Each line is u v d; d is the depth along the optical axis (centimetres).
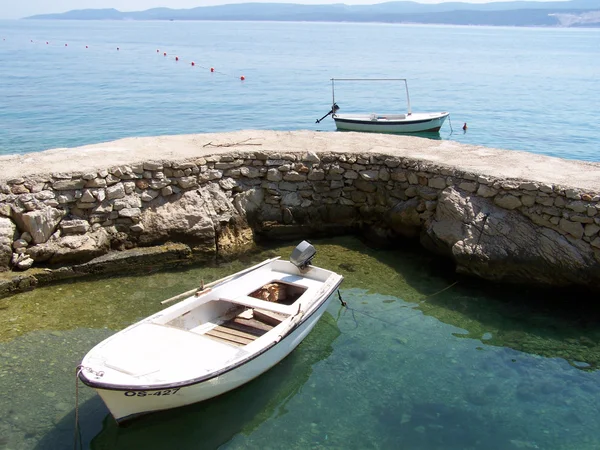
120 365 809
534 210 1262
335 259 1430
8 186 1222
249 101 3959
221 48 10050
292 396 936
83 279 1287
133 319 1132
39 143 2548
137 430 852
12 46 9894
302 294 1120
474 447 828
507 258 1259
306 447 827
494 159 1473
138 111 3444
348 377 984
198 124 3148
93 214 1310
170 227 1376
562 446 834
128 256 1330
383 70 6222
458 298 1253
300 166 1515
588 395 945
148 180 1381
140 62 6875
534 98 4288
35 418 852
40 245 1245
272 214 1522
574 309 1216
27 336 1056
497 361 1034
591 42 16725
